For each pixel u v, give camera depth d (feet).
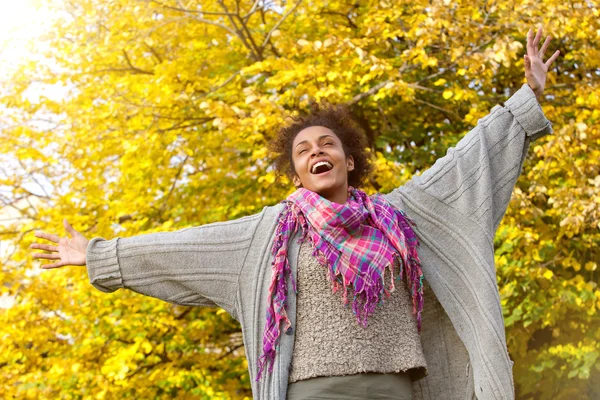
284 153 8.44
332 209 7.03
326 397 6.53
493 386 6.87
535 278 17.97
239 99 19.86
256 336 7.08
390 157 19.93
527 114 7.88
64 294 17.52
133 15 18.34
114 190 20.43
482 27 17.21
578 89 17.88
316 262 6.94
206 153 20.30
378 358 6.67
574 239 18.62
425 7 17.10
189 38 20.13
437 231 7.60
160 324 18.24
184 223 19.58
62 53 19.20
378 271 6.81
